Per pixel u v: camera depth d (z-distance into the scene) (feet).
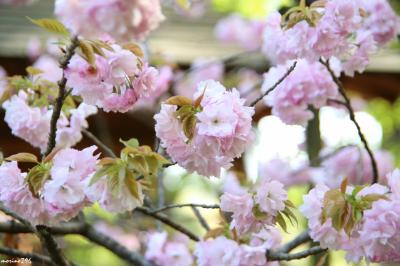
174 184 12.78
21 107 5.55
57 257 5.36
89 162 4.77
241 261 5.35
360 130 5.77
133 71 4.85
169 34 11.07
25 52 9.32
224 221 5.45
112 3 4.93
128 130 10.05
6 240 5.97
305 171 8.13
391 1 8.14
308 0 6.48
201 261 5.42
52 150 4.91
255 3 11.82
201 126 4.67
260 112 9.63
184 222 8.79
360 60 5.63
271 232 5.45
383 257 4.94
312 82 5.76
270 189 5.05
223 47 10.62
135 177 4.77
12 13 11.23
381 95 10.70
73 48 4.78
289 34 5.30
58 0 4.96
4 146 9.50
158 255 6.60
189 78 9.50
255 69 9.64
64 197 4.74
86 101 4.86
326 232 4.99
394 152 13.73
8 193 4.84
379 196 4.86
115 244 6.20
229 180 7.30
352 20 5.24
